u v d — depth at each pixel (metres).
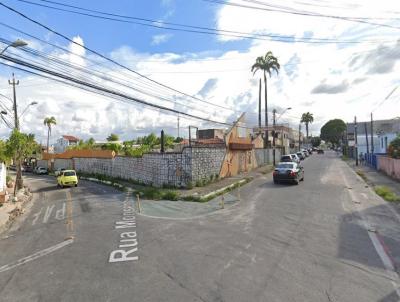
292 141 88.31
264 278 6.79
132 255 8.62
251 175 30.27
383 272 7.04
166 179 23.83
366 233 10.16
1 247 10.29
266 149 46.59
